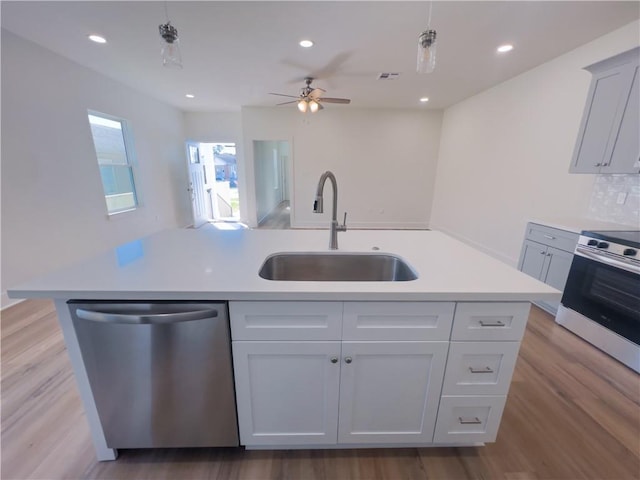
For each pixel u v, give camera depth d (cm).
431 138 585
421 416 119
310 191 612
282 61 323
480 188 452
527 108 353
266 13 226
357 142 584
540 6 217
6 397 159
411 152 591
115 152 427
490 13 226
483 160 443
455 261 131
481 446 134
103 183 402
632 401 161
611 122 221
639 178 236
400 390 114
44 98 293
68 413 149
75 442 133
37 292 95
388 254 147
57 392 163
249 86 423
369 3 214
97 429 118
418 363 110
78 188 338
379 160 594
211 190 722
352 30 253
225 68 347
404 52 298
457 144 519
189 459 126
